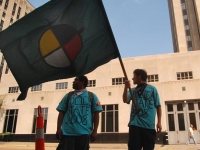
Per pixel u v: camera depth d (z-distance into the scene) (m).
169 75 22.11
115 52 4.11
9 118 26.62
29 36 4.15
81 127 3.34
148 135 3.71
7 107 27.03
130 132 3.80
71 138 3.29
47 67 4.01
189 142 19.00
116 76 24.08
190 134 18.44
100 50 4.10
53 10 4.22
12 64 4.04
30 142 23.62
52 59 4.03
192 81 20.95
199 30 59.78
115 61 24.70
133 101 3.88
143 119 3.76
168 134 20.20
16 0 62.44
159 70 22.64
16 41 4.13
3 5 58.03
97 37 4.15
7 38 4.14
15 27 4.18
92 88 24.09
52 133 24.02
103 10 4.14
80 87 3.74
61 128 3.53
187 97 20.55
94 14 4.19
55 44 4.09
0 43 4.11
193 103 20.61
